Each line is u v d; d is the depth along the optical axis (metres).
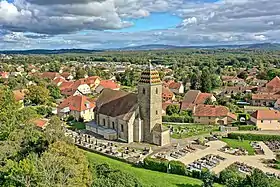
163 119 131.88
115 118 104.62
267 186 58.19
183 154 89.06
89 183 51.94
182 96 189.75
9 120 77.12
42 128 91.50
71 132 111.69
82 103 131.88
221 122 127.81
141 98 100.31
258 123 119.25
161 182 68.12
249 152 92.38
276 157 87.69
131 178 57.41
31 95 151.50
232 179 65.44
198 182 69.69
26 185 45.25
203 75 195.62
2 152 58.94
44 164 48.56
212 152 91.94
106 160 83.00
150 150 91.00
